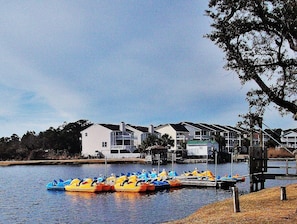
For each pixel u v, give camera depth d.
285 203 21.03
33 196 41.09
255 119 17.53
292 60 16.44
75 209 32.47
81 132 126.19
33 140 143.00
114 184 43.78
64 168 92.94
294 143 103.88
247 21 15.99
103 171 79.50
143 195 39.69
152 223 25.88
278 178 31.58
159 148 104.69
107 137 121.69
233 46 16.39
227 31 16.12
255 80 16.50
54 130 144.25
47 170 87.38
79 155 126.81
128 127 129.38
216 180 45.66
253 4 15.52
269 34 16.22
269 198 23.86
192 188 44.72
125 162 107.75
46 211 31.98
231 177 48.69
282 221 15.48
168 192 41.69
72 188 43.97
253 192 30.48
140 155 116.38
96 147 123.44
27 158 129.00
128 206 33.25
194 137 129.88
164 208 32.00
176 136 127.31
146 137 123.44
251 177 32.53
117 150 120.50
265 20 15.62
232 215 18.14
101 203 35.16
